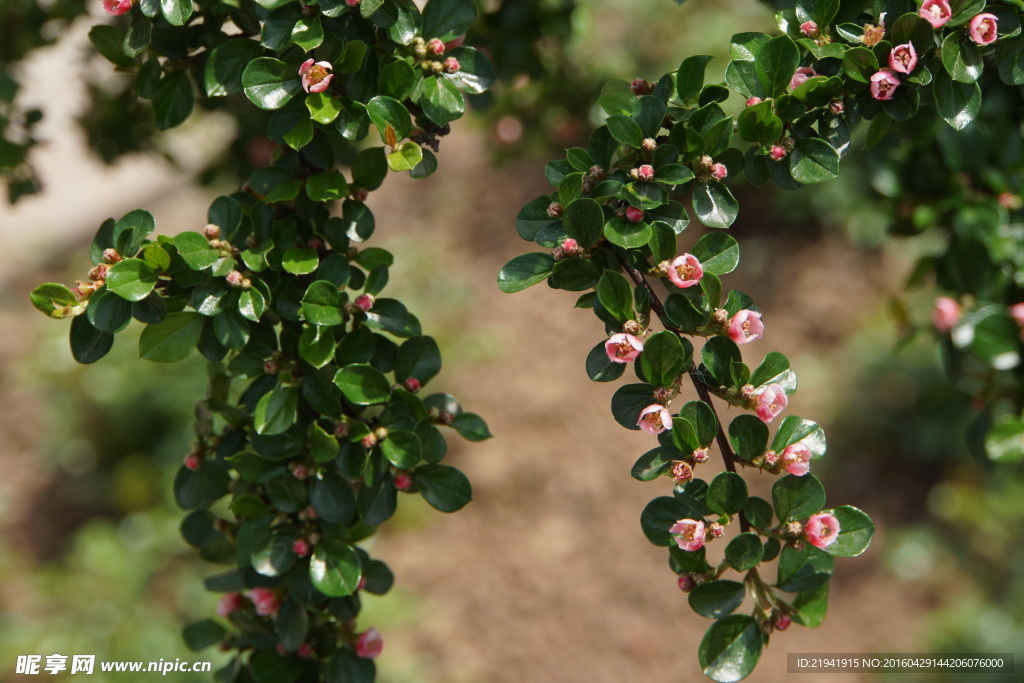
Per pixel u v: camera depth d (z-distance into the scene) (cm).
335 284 52
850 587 115
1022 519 117
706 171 51
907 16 50
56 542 119
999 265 60
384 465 52
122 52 55
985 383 60
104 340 51
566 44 68
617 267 50
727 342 50
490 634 111
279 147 54
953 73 50
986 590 113
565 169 52
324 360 51
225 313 51
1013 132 61
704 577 50
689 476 49
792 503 50
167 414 127
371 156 52
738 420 50
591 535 120
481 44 63
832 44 51
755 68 51
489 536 121
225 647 55
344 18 51
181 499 54
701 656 49
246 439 54
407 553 119
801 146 51
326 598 53
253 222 52
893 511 122
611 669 108
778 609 50
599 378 50
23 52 64
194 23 54
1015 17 51
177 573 113
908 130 61
